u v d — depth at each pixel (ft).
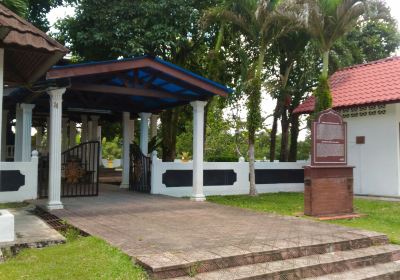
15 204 34.04
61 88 31.71
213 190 47.47
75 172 50.67
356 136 52.60
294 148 64.13
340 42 54.75
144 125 48.91
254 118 46.29
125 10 50.44
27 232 22.08
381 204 41.32
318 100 45.47
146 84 37.24
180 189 44.91
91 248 18.75
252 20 44.37
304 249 19.90
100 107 45.98
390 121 48.80
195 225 24.91
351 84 55.11
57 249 18.89
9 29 17.20
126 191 45.29
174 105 44.73
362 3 39.34
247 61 51.39
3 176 35.47
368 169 51.13
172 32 50.06
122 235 21.63
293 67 61.62
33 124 71.92
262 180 52.11
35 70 22.59
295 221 26.94
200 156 39.47
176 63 57.21
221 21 47.78
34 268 16.01
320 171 33.14
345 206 34.53
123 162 49.06
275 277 17.02
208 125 83.56
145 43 50.67
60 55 19.25
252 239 21.06
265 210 34.78
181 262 16.39
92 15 50.70
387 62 55.77
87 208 31.71
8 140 64.13
